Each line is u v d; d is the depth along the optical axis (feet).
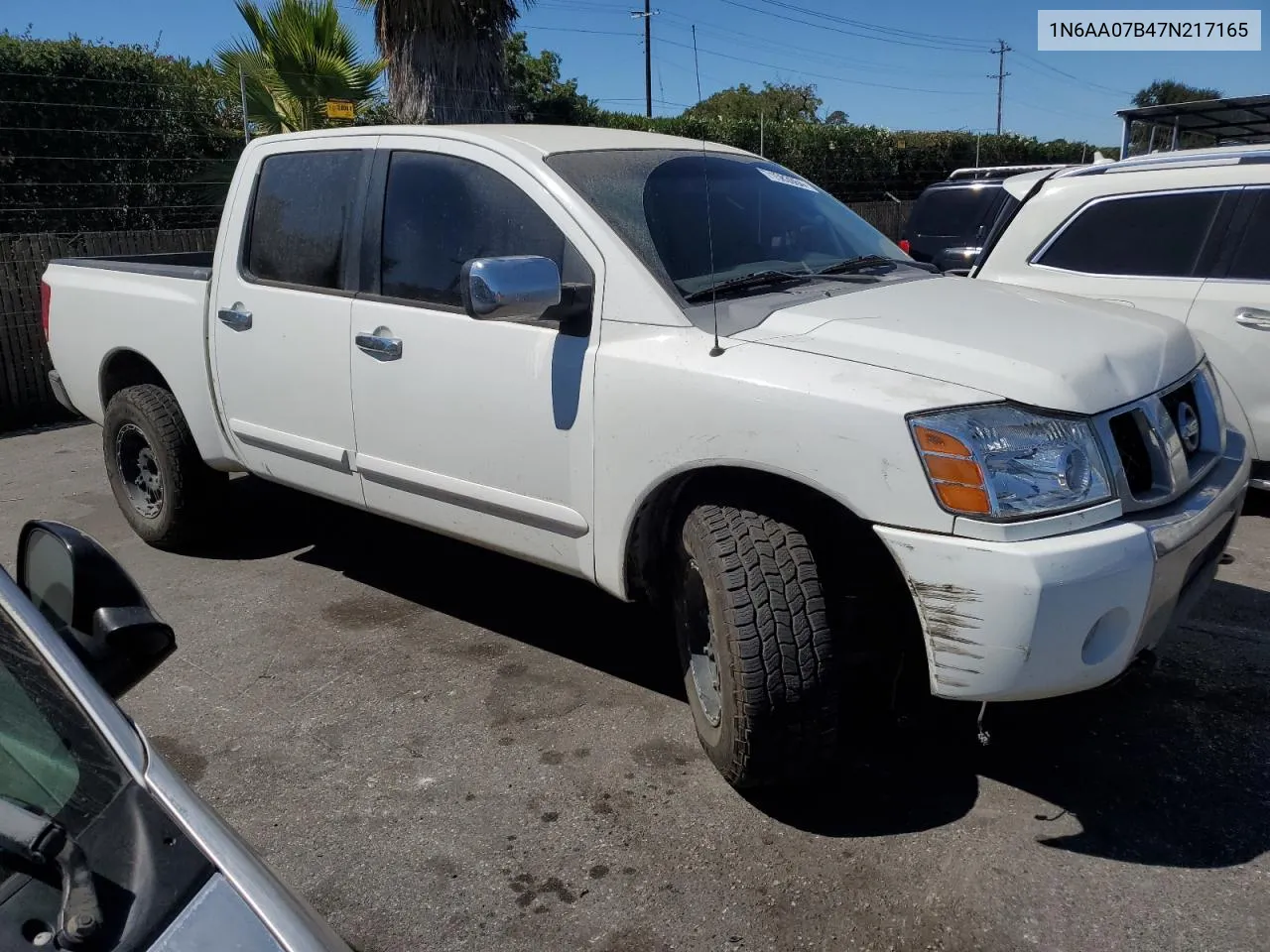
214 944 4.11
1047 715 11.57
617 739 11.34
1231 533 10.64
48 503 20.66
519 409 11.18
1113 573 8.32
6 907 4.06
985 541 8.27
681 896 8.89
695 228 11.34
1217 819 9.70
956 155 71.31
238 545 17.46
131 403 16.34
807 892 8.88
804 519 9.81
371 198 12.94
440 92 35.96
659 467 9.95
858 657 9.99
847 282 11.34
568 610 14.67
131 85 36.99
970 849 9.36
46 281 18.52
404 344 12.25
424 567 16.37
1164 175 17.78
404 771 10.87
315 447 13.73
